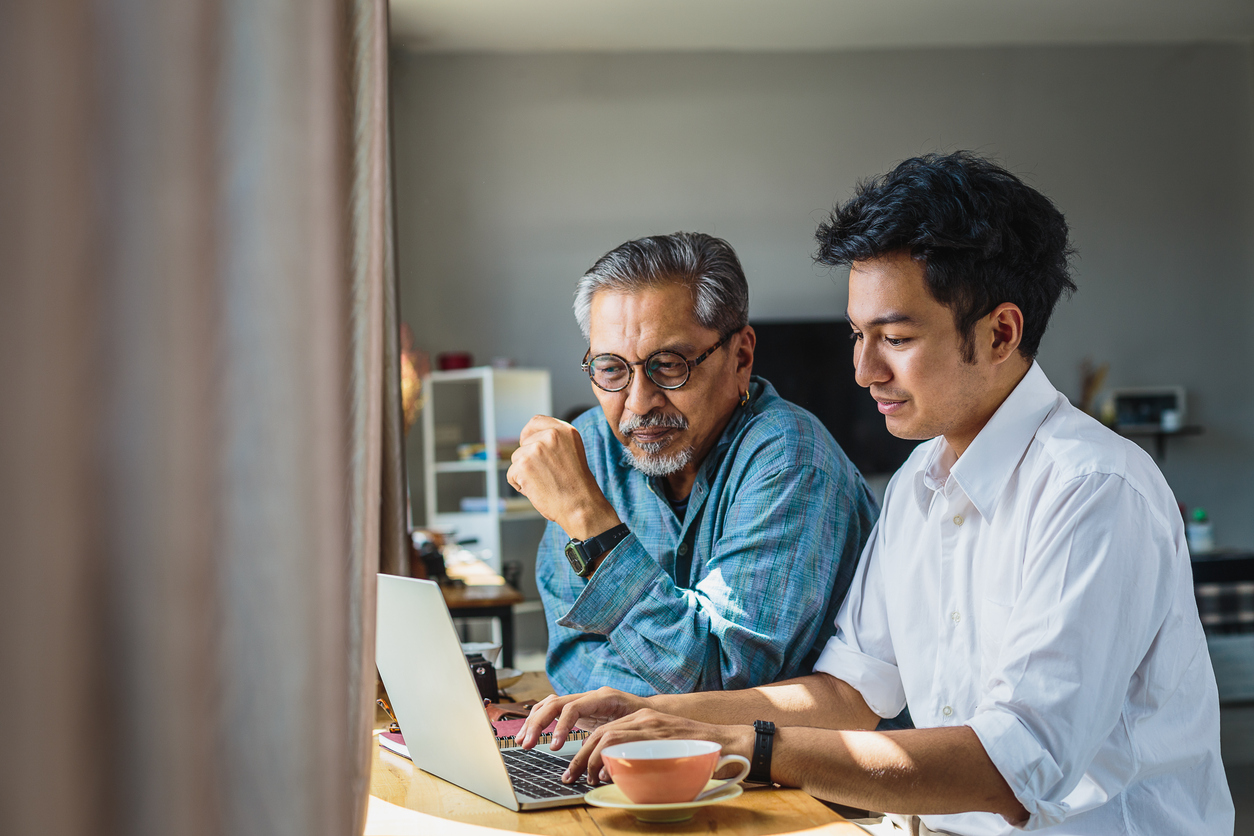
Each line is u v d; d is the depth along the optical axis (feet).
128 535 1.62
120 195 1.61
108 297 1.59
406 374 11.76
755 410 4.86
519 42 19.81
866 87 20.67
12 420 1.48
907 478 4.17
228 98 1.79
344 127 2.15
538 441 4.28
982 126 20.85
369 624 2.18
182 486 1.67
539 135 20.15
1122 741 3.24
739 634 4.08
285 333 1.82
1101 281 21.03
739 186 20.42
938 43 20.75
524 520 20.30
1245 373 21.26
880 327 3.46
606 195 20.24
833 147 20.58
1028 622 3.17
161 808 1.64
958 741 3.00
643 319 4.56
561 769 3.52
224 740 1.75
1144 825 3.35
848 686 4.11
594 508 4.22
